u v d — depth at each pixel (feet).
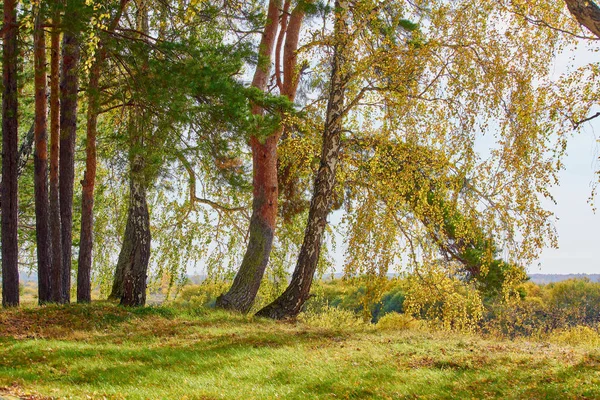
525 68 40.96
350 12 47.60
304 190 65.21
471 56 43.16
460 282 54.75
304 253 51.85
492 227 42.91
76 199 76.18
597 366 27.76
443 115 43.88
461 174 42.91
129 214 55.21
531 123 38.83
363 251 50.88
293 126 56.13
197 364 30.32
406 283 54.29
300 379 26.94
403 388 25.09
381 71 47.29
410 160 48.49
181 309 52.70
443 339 38.11
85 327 42.27
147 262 54.90
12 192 47.21
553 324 71.00
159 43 44.50
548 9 38.32
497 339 43.68
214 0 50.67
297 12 53.67
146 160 45.70
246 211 66.08
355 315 68.33
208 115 43.42
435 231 51.42
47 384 25.32
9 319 41.98
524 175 38.81
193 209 64.23
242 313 54.19
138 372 28.45
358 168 54.60
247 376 27.63
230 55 44.98
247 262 57.26
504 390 24.34
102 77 51.03
